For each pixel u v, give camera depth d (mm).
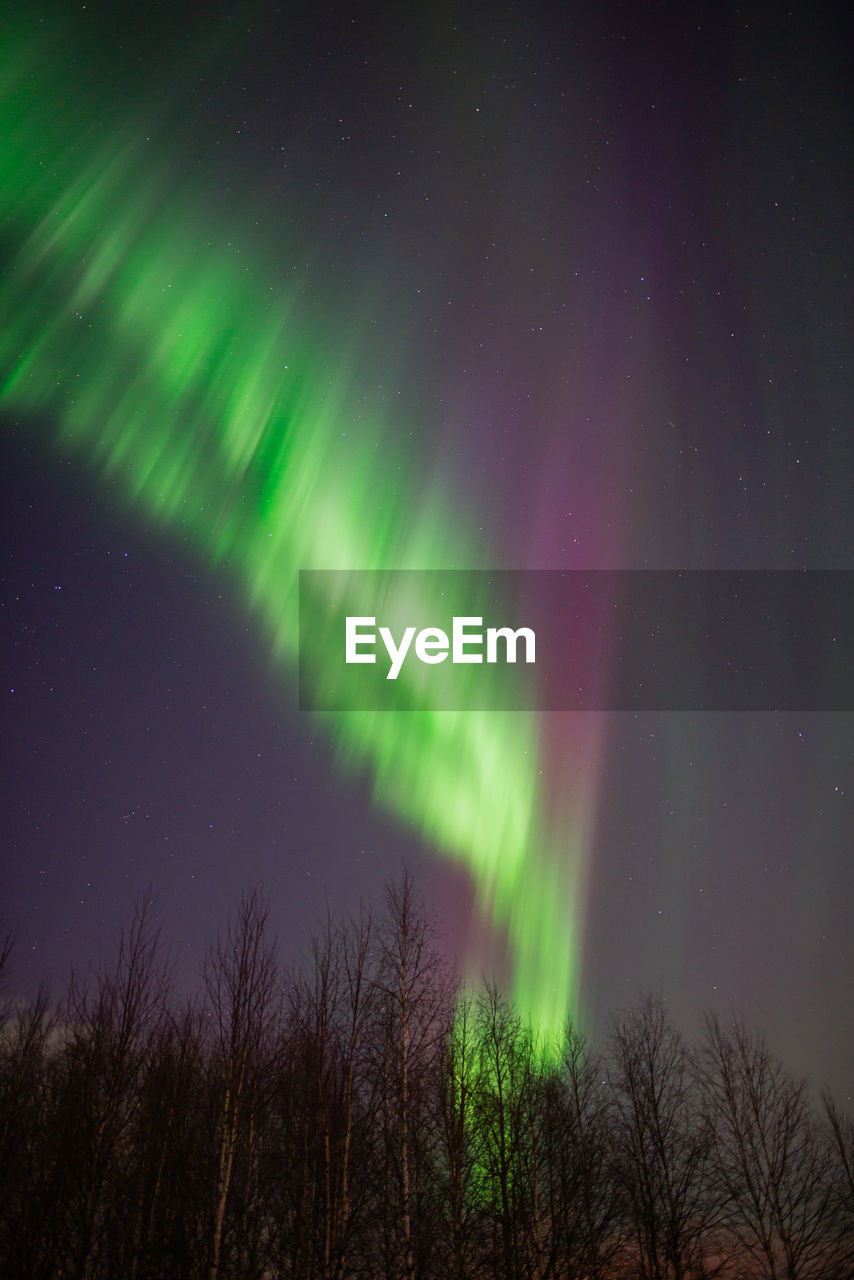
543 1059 29609
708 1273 25219
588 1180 26469
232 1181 22688
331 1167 22594
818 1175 26438
